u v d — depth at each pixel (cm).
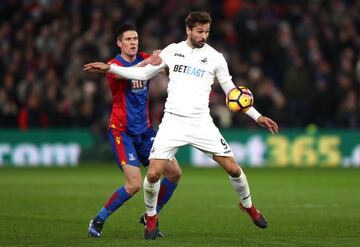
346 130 7844
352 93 7875
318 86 7981
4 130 8056
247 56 8469
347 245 2947
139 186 3222
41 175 6638
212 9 8794
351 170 7238
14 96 8238
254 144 7881
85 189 5391
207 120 3125
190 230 3447
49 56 8500
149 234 3116
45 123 8050
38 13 8956
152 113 7812
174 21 8556
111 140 3316
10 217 3859
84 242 3009
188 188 5497
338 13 8638
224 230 3441
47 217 3875
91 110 8019
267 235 3262
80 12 9006
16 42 8762
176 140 3103
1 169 7388
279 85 8356
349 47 8381
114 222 3706
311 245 2942
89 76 8206
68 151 8069
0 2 9319
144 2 8912
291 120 7906
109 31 8400
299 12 8812
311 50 8175
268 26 8569
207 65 3122
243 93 3148
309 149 7869
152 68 3155
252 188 5503
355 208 4300
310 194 5088
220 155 3125
